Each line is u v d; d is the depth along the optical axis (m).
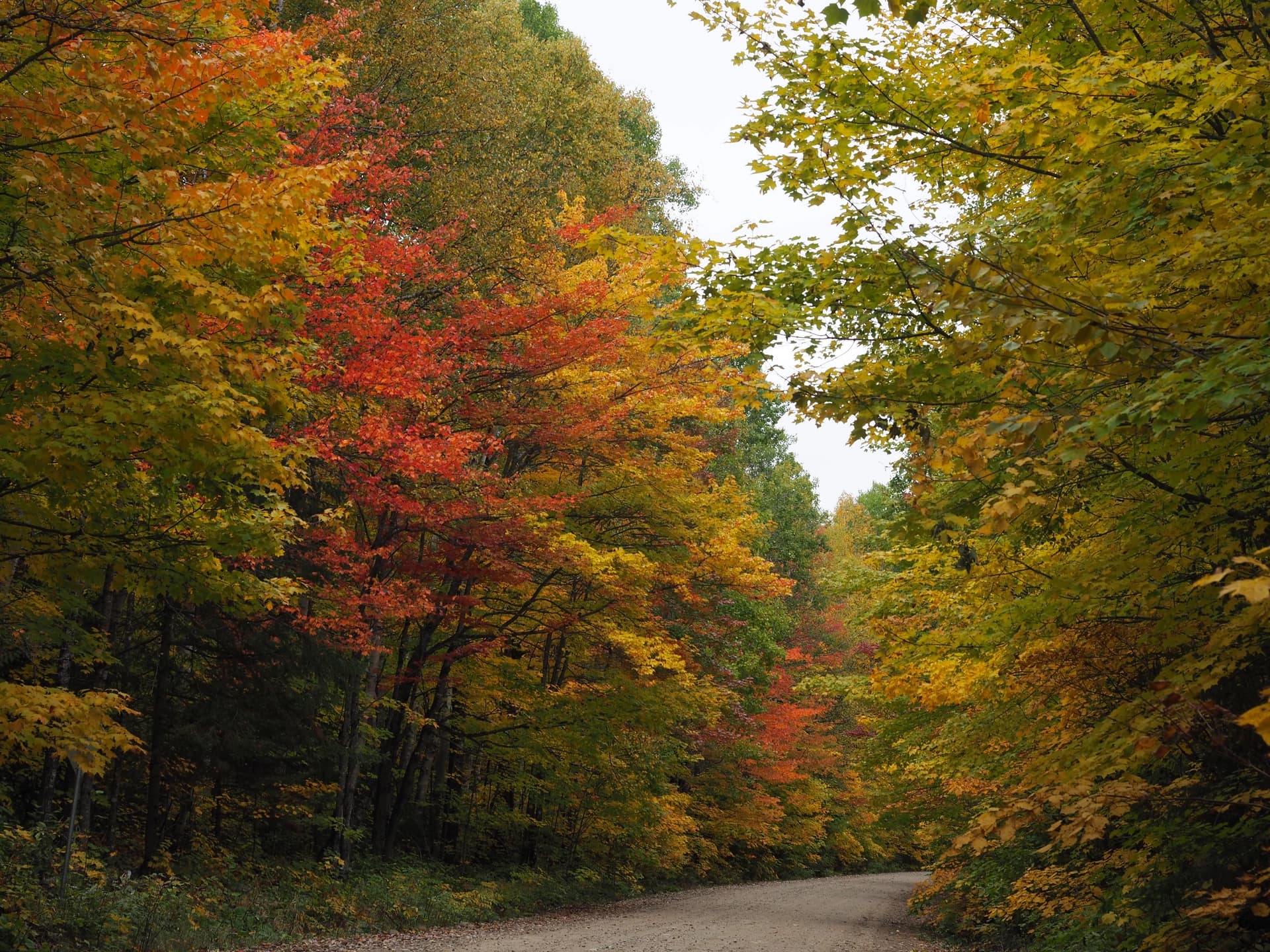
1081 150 5.45
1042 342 4.79
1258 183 4.79
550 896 20.22
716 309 6.57
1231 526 5.41
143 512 8.47
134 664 15.82
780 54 6.43
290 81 8.75
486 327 15.73
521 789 22.23
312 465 15.92
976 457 4.91
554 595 18.44
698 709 20.06
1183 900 6.82
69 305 6.01
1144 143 5.38
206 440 6.70
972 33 6.99
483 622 17.97
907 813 17.92
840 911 21.64
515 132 20.41
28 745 7.46
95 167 6.83
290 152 9.70
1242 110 5.13
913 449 6.05
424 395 12.81
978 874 13.33
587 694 18.97
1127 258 5.75
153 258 6.32
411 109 19.19
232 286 8.00
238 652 14.35
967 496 6.38
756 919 18.59
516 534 15.12
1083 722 7.10
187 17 6.55
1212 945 5.30
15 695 7.04
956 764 10.07
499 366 16.78
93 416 6.25
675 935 14.95
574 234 16.69
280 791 16.08
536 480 19.64
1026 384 5.14
